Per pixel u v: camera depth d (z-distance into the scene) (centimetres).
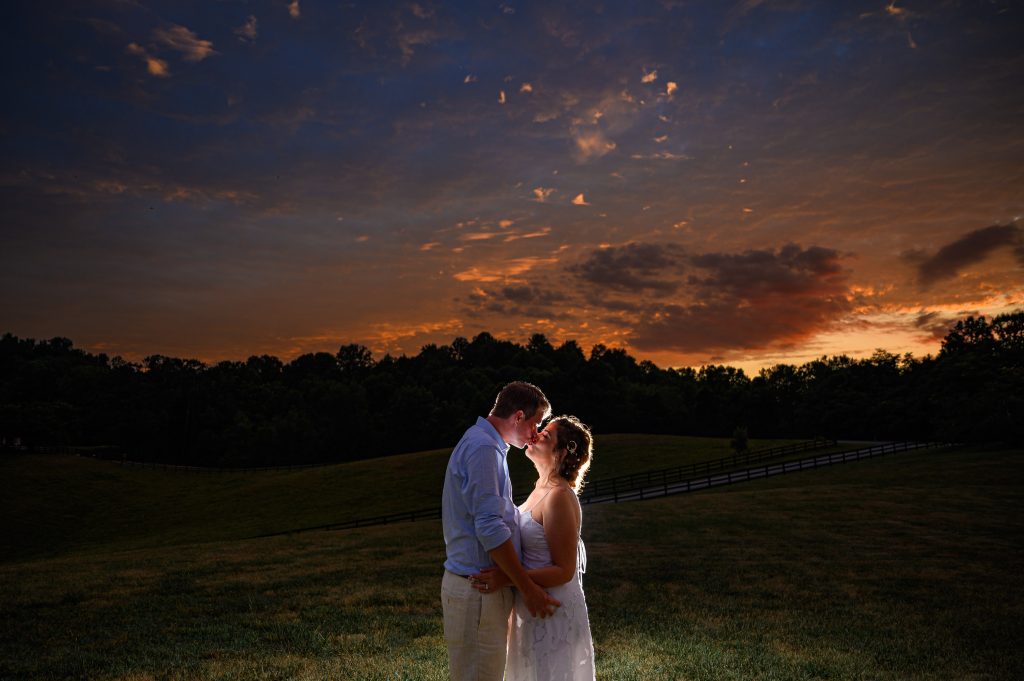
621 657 668
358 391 9769
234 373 11725
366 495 4650
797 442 5759
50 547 3903
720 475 3994
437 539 1870
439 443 8875
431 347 15100
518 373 11700
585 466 400
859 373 9150
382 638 743
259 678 586
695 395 10875
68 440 8638
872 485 3008
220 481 5850
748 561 1389
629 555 1484
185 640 749
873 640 777
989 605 984
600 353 14462
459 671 367
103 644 736
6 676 609
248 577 1232
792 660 674
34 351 13325
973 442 4894
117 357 12325
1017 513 2094
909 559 1401
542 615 369
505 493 378
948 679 631
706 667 635
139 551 1912
